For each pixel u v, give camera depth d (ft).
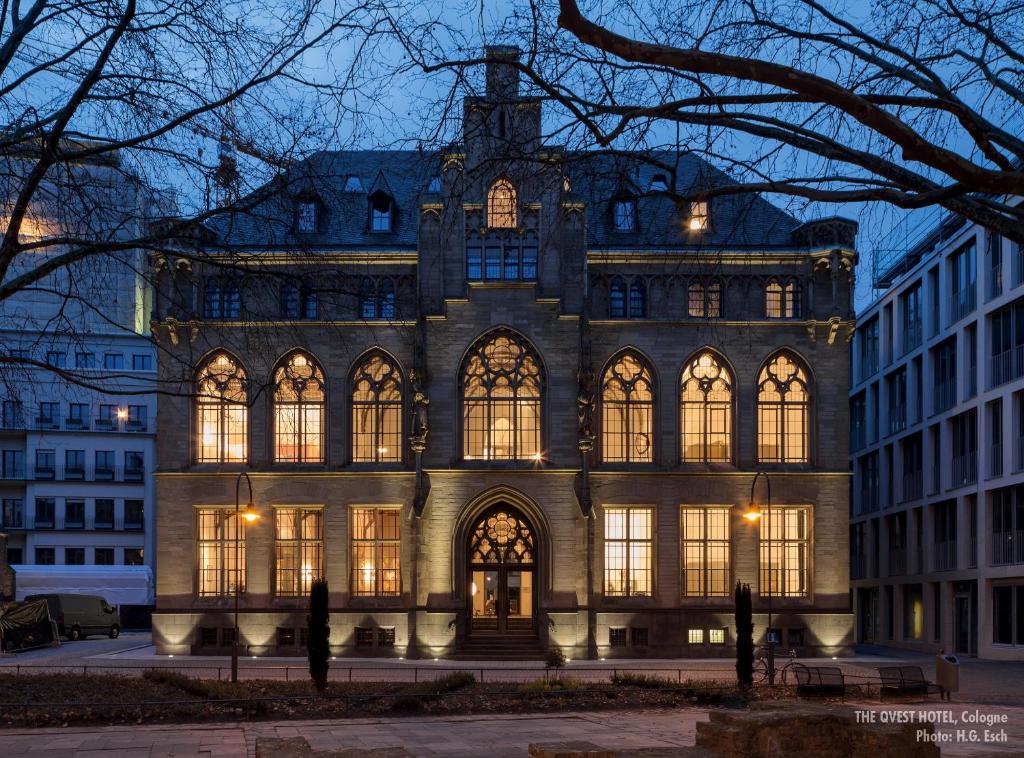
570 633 150.61
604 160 46.34
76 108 65.77
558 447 155.12
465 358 157.07
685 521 157.17
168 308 150.41
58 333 73.00
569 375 156.35
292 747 39.70
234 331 156.46
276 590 155.63
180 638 153.58
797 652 153.07
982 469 164.66
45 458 280.92
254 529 155.53
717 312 160.76
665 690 94.53
